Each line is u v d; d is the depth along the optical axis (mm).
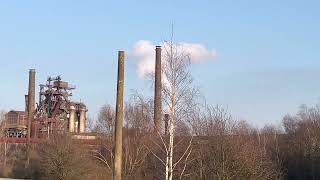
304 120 155250
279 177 76500
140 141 108750
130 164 110000
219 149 58094
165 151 58438
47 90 188250
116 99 38312
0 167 142000
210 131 59562
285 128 167500
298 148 125000
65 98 189250
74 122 190750
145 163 105000
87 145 129000
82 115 193500
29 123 161375
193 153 60719
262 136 117562
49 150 119000
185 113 58438
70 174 115750
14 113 182250
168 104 56781
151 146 85312
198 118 61219
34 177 132000
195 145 60625
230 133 59500
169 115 56688
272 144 117812
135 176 107562
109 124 129250
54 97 188250
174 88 56812
